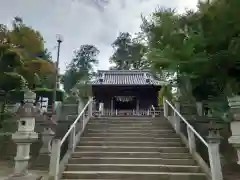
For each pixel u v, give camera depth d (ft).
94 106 65.87
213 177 19.84
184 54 35.99
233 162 26.94
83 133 32.55
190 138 27.09
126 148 27.81
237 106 12.72
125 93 73.41
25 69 56.18
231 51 30.94
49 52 92.07
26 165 15.17
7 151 36.47
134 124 36.27
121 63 134.31
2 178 22.17
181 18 40.29
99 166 23.36
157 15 43.34
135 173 21.68
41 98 68.69
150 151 27.66
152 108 65.16
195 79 40.57
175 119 33.32
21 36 64.59
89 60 118.52
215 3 34.60
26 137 15.14
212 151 20.49
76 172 21.86
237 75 35.22
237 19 30.58
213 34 34.14
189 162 24.76
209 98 41.96
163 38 40.34
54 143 21.08
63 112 38.55
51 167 20.42
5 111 45.68
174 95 47.65
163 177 21.50
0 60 47.29
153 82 69.67
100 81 72.69
